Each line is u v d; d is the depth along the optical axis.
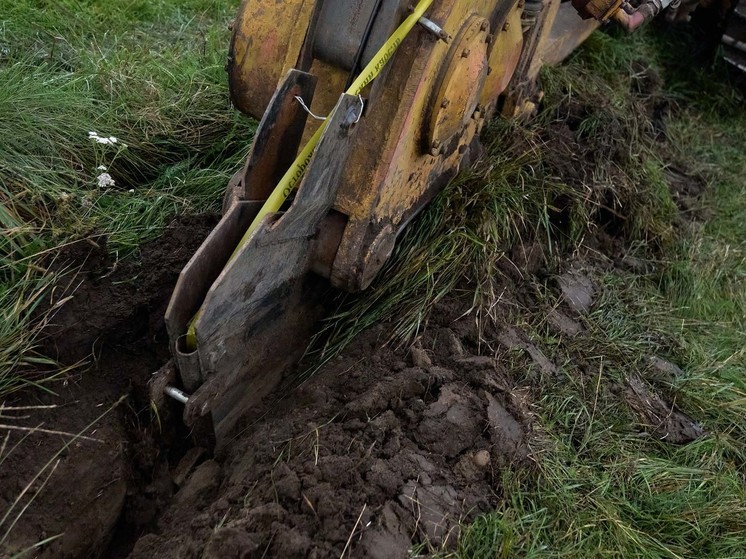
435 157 2.34
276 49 2.14
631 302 2.95
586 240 3.11
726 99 4.63
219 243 1.83
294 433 2.01
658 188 3.50
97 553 2.00
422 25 1.91
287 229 1.87
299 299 2.21
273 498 1.80
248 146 2.95
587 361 2.56
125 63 3.16
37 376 2.09
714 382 2.67
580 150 3.28
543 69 3.44
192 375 1.85
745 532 2.11
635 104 3.93
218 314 1.80
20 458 1.93
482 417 2.09
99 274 2.34
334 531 1.74
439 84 2.03
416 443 2.01
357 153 2.01
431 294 2.41
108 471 2.02
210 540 1.69
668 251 3.35
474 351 2.36
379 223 2.13
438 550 1.79
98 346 2.23
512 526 1.88
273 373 2.23
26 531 1.84
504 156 2.93
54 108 2.70
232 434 2.15
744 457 2.42
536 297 2.70
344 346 2.33
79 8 3.57
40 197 2.36
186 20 3.79
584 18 2.69
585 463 2.19
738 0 4.23
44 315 2.13
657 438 2.39
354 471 1.87
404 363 2.23
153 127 2.95
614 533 2.00
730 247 3.54
